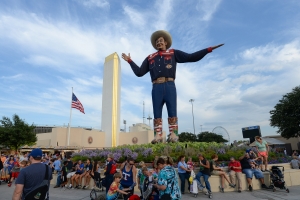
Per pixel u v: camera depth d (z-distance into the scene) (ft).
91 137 152.05
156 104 57.31
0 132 120.88
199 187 32.48
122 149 52.54
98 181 34.71
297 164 44.75
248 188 35.53
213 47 54.29
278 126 134.21
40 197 13.24
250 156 38.11
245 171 35.60
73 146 138.00
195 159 42.93
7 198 32.91
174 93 57.21
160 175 15.42
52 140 145.89
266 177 37.11
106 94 156.97
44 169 13.94
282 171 37.42
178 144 52.39
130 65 60.80
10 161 50.60
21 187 12.91
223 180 34.73
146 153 47.11
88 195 34.81
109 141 148.15
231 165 36.11
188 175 33.55
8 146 126.11
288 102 127.03
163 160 16.76
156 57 59.16
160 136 56.44
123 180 23.62
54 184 47.09
